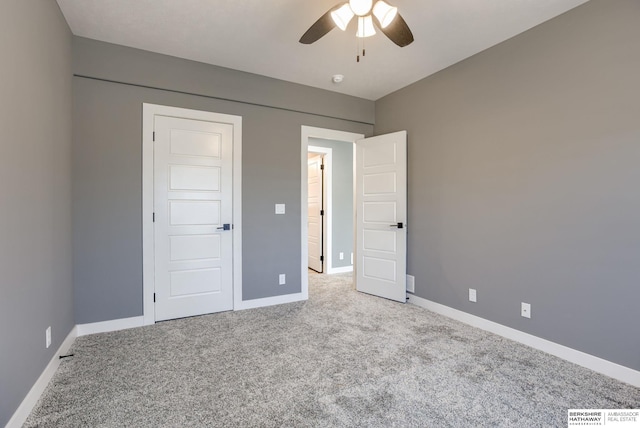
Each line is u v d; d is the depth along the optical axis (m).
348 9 1.88
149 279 3.00
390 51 2.94
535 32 2.51
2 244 1.44
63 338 2.36
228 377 2.06
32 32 1.79
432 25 2.51
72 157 2.67
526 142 2.57
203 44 2.84
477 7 2.28
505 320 2.73
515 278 2.66
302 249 3.82
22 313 1.64
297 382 2.01
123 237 2.89
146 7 2.30
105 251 2.82
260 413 1.71
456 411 1.72
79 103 2.71
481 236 2.93
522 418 1.67
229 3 2.26
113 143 2.85
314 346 2.53
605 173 2.12
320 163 5.64
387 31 2.05
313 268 5.85
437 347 2.52
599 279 2.15
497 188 2.79
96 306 2.79
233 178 3.41
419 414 1.69
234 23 2.51
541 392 1.90
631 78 2.01
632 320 2.00
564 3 2.23
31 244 1.76
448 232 3.25
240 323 3.04
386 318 3.19
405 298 3.70
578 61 2.26
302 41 2.20
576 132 2.27
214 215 3.33
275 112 3.63
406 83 3.68
